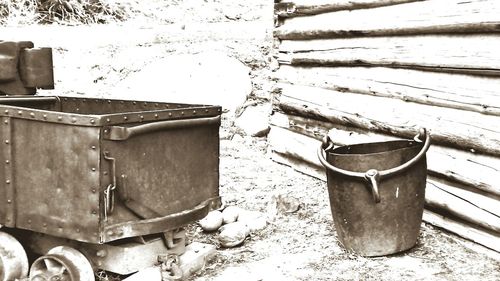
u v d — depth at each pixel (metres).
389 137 6.39
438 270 5.37
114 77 9.84
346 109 6.81
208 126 5.33
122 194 4.85
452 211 5.79
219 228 5.97
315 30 7.15
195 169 5.26
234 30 11.26
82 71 9.85
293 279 5.28
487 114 5.56
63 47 10.38
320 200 6.59
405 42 6.17
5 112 4.90
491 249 5.56
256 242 5.87
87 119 4.73
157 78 9.66
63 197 4.83
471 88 5.65
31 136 4.88
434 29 5.88
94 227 4.77
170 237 5.22
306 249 5.72
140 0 13.80
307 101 7.33
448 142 5.81
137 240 5.09
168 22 13.14
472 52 5.62
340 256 5.59
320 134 7.20
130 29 11.27
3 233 5.05
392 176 5.40
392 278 5.28
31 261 5.27
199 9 14.13
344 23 6.80
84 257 4.95
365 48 6.59
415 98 6.08
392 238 5.52
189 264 5.30
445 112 5.86
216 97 9.35
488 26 5.48
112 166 4.80
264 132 8.99
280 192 6.82
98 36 10.73
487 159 5.57
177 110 5.10
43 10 12.12
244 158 8.03
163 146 5.05
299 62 7.43
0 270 4.99
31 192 4.91
